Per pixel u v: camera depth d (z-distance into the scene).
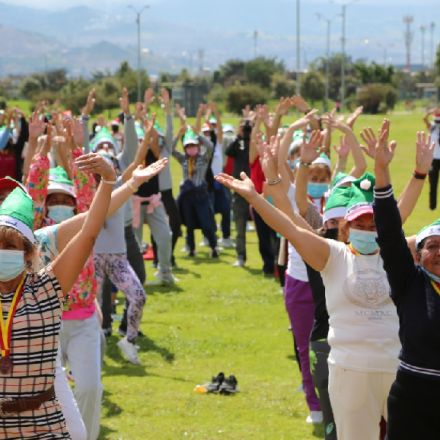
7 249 4.78
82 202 8.01
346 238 6.62
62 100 95.62
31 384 4.80
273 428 8.60
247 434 8.41
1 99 100.19
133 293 10.68
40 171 7.54
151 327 12.94
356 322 6.34
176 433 8.42
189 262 18.72
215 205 20.78
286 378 10.43
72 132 10.24
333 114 12.49
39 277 4.92
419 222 23.59
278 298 15.09
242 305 14.53
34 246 4.93
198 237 23.02
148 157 15.95
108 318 12.12
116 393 9.72
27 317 4.79
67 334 7.55
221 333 12.68
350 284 6.34
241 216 18.03
